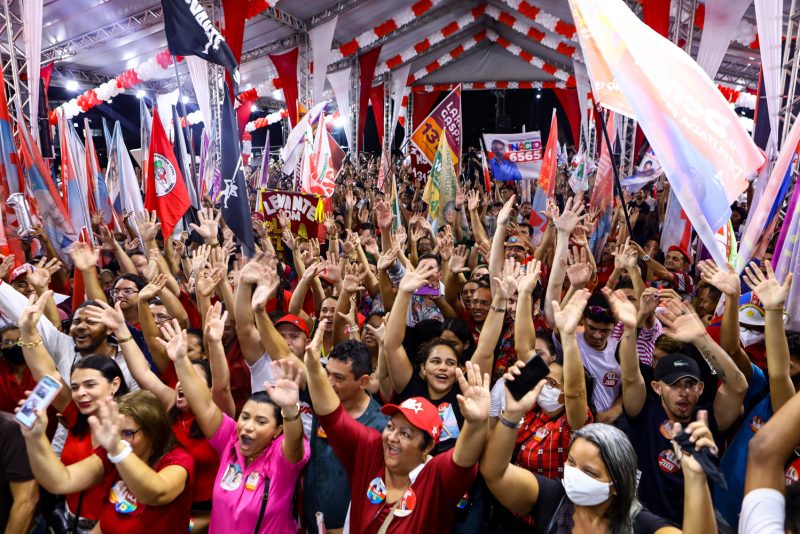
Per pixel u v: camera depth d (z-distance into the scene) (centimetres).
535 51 2550
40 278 479
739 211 912
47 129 1001
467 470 275
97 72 1903
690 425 207
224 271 495
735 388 329
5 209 727
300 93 1844
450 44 2517
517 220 1193
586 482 248
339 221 1190
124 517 302
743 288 521
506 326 510
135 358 384
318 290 621
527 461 353
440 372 369
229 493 319
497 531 323
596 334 430
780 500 151
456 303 593
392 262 580
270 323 411
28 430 282
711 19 1100
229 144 730
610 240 852
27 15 910
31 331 364
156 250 632
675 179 382
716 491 335
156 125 755
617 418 363
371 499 295
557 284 470
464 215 926
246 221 716
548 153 995
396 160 2622
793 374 352
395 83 2533
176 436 370
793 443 152
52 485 290
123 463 279
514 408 273
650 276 702
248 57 1867
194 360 431
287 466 317
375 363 482
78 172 884
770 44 767
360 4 1681
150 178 758
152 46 1706
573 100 2661
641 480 342
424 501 280
